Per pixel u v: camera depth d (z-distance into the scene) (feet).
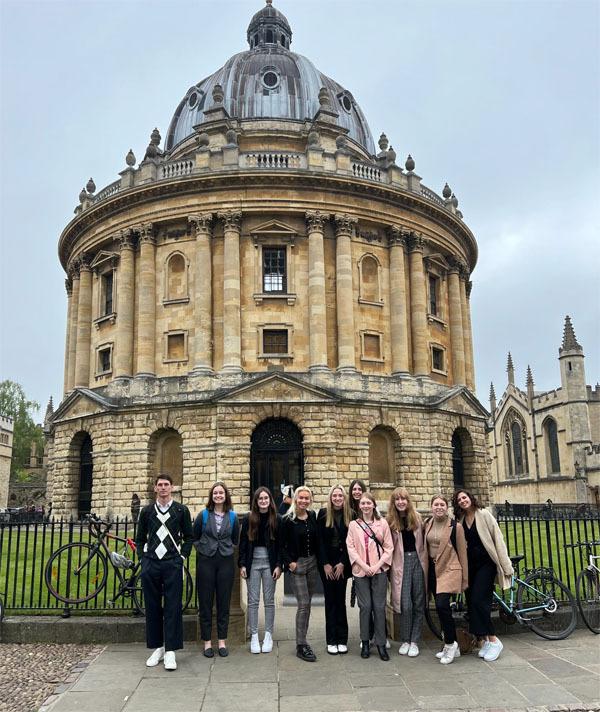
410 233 134.92
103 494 119.03
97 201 139.54
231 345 118.62
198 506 111.75
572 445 217.15
